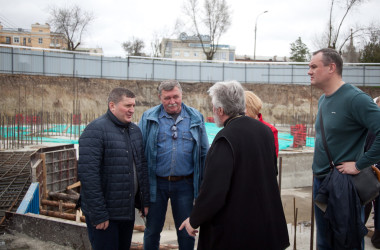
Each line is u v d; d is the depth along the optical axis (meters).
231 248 2.16
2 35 66.06
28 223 4.50
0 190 6.90
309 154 10.05
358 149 2.72
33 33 66.81
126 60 29.73
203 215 2.14
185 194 3.48
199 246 2.33
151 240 3.53
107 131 3.00
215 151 2.21
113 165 3.00
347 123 2.70
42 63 27.30
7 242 4.29
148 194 3.32
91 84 28.28
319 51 2.84
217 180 2.12
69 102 27.08
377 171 2.82
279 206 2.30
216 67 31.72
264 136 2.33
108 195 2.99
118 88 3.08
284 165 9.77
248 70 32.16
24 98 25.56
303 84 32.16
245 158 2.19
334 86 2.79
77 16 43.06
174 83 3.37
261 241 2.16
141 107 29.02
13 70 26.38
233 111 2.39
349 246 2.59
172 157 3.40
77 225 4.12
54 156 9.20
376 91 31.02
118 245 3.26
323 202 2.74
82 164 2.89
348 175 2.67
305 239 4.75
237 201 2.17
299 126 16.14
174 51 67.12
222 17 43.34
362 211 2.77
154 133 3.43
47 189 8.91
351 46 40.09
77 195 8.54
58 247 4.21
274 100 31.47
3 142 12.50
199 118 3.51
